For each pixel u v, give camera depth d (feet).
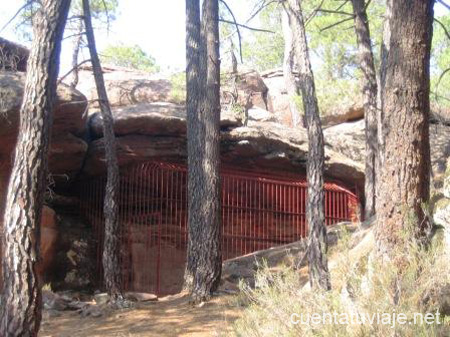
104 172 53.57
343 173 59.82
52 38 25.40
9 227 23.86
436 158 61.26
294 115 72.33
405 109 25.44
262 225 56.18
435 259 21.24
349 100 66.54
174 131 52.70
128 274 52.13
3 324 23.31
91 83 65.26
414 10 25.99
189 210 41.52
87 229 54.29
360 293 20.34
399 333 18.86
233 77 66.90
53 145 49.24
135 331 33.37
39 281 23.99
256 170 57.82
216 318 34.04
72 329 34.71
